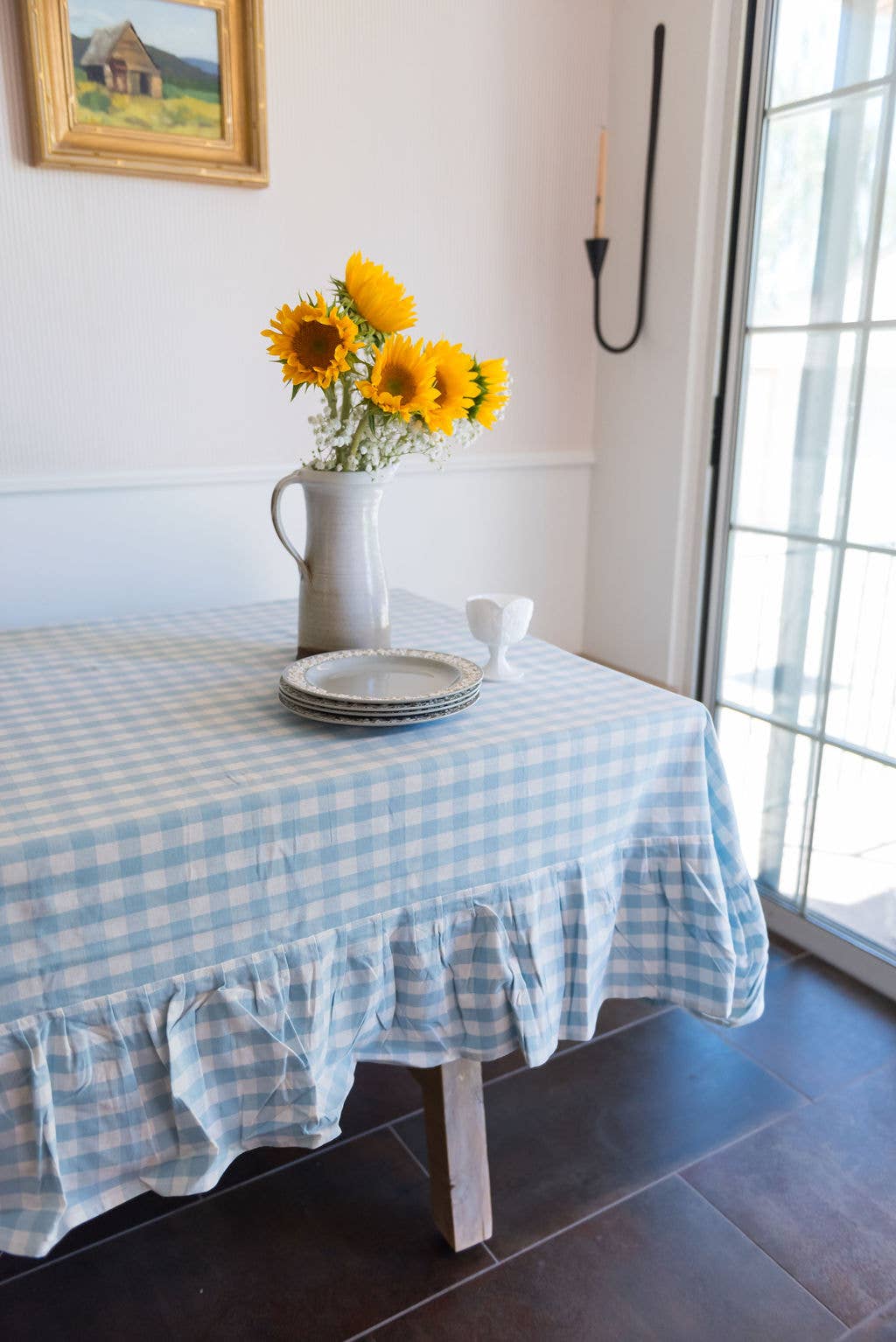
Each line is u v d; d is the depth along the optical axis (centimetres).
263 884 103
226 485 206
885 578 184
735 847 138
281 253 201
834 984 195
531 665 148
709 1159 150
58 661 145
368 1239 136
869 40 173
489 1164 149
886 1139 155
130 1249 134
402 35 202
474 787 113
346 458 131
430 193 214
